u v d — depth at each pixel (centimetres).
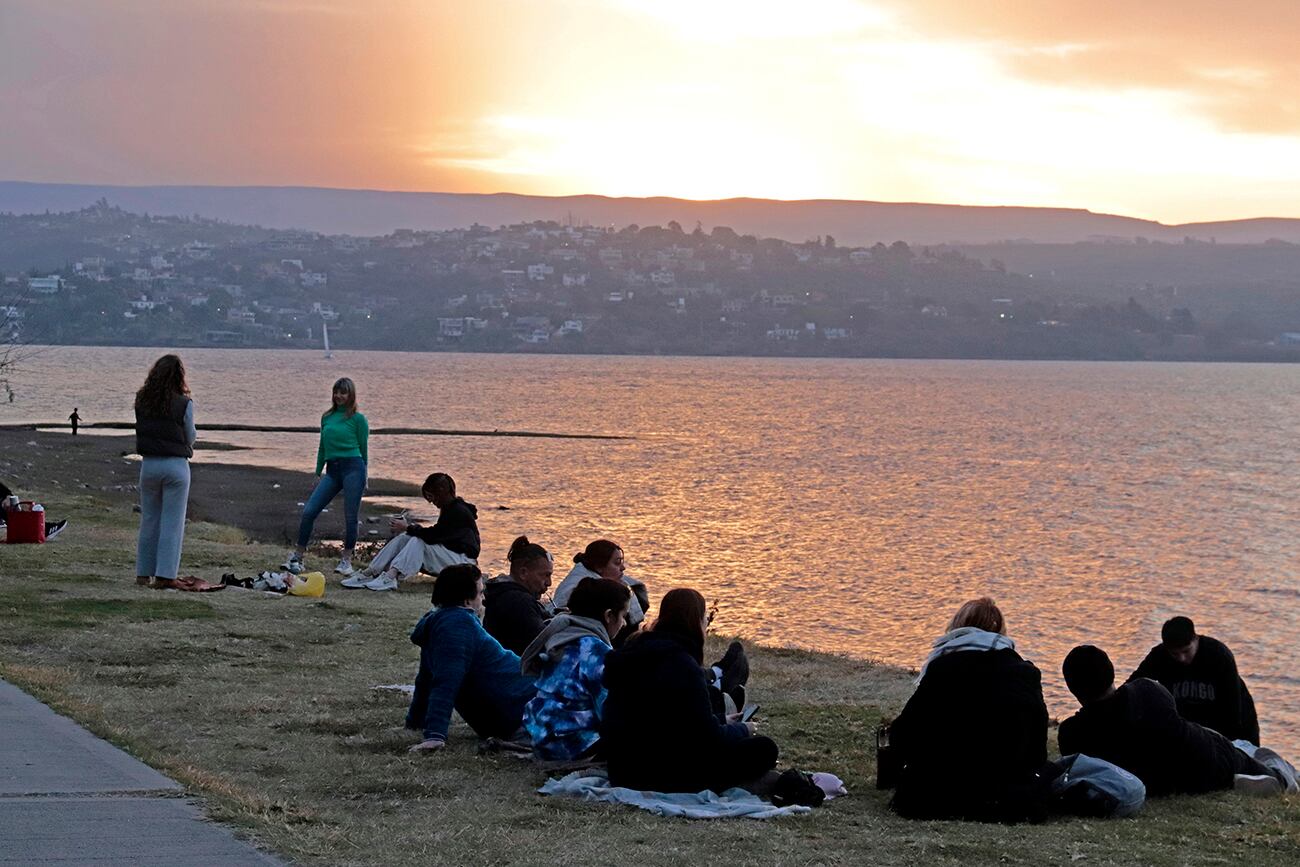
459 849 682
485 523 5072
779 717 1153
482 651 948
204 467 6500
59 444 7312
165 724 962
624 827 745
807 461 8844
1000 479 7881
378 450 8731
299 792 798
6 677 1049
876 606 3416
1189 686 1012
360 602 1672
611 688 838
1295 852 749
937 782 810
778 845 717
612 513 5534
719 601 3412
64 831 657
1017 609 3544
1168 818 830
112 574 1705
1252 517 6075
